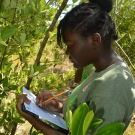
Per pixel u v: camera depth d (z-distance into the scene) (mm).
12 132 1994
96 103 1064
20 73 2186
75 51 1192
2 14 1599
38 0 1589
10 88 1811
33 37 1936
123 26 4270
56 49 2287
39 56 1780
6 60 1840
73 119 817
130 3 2246
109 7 1321
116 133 788
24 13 1593
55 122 1344
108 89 1066
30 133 1441
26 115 1348
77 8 1211
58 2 1991
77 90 1314
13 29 1307
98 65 1213
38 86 2297
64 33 1208
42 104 1513
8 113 1922
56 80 2318
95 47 1175
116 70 1126
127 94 1083
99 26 1165
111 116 1036
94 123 857
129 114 1117
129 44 4434
